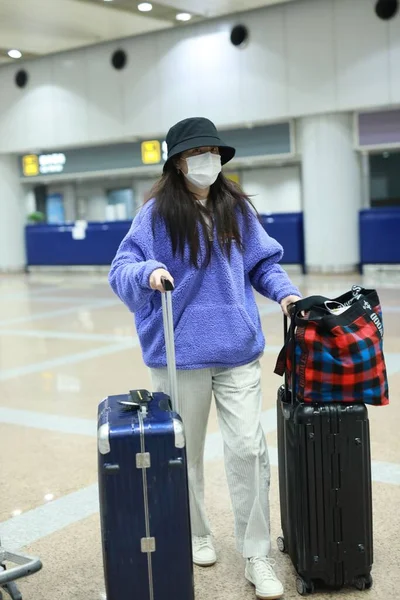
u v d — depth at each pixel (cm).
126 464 212
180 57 1417
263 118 1346
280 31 1302
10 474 368
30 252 1717
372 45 1225
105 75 1518
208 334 243
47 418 471
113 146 1564
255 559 245
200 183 239
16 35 1390
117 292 241
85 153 1609
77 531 298
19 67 1642
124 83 1495
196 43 1395
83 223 1631
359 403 241
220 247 245
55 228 1673
